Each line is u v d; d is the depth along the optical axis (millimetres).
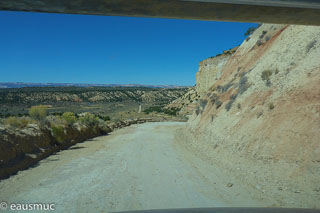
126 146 18109
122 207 6238
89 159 12531
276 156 8594
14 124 12227
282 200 6398
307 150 7578
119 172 10086
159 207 6223
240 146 11242
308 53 11797
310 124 8195
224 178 9023
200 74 73812
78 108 113938
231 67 24891
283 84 11695
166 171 10359
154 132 31203
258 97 13289
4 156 9305
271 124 10141
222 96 19594
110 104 157250
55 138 15344
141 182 8664
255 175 8508
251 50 21734
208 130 17375
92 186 8016
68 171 9812
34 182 8094
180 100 97812
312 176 6816
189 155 14367
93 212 5871
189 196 7152
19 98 137000
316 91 9039
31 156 10984
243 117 13227
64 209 6000
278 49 15516
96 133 25781
